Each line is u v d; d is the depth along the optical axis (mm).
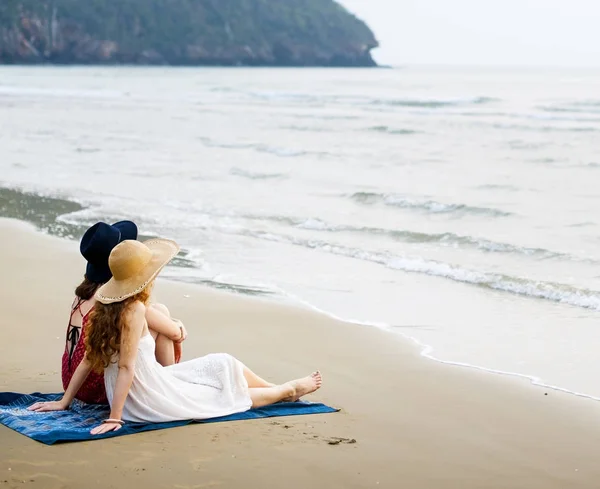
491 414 5836
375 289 10109
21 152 24953
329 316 8711
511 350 7652
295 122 35469
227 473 4547
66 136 29984
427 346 7730
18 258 11211
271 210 15672
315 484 4465
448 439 5293
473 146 26031
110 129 32938
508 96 52000
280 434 5188
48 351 6969
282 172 20781
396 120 35438
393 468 4758
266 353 7332
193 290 9805
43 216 14969
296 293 9836
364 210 15773
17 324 7828
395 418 5660
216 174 20438
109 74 115500
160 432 5125
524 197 17047
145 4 183750
